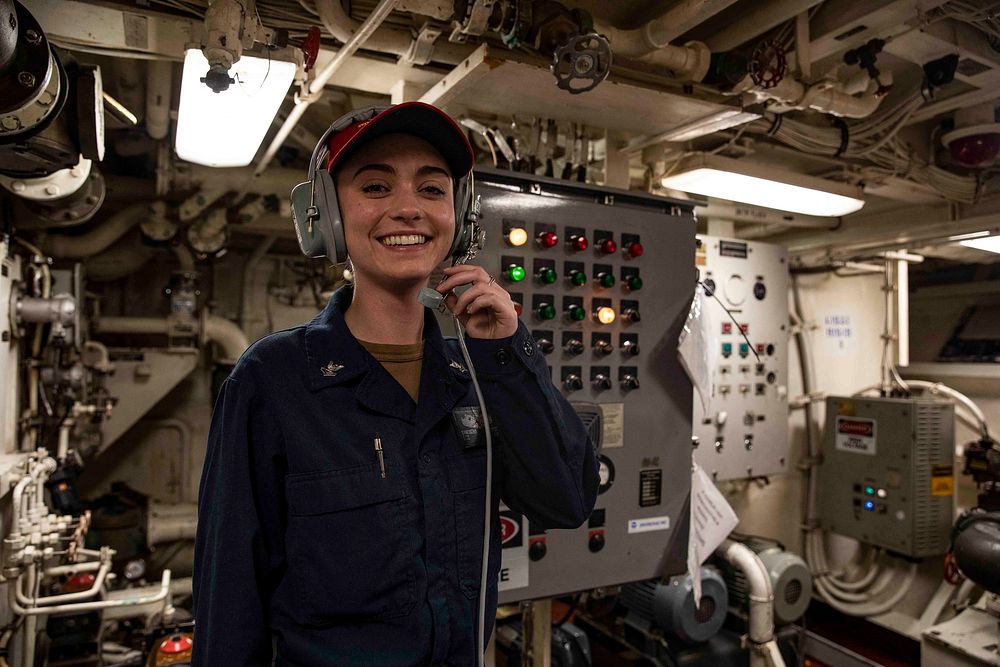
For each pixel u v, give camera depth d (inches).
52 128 65.3
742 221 170.7
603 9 86.4
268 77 70.3
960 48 87.9
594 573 83.9
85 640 117.6
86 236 137.5
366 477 40.4
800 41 84.7
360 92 101.4
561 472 46.3
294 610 38.9
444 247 43.5
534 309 80.0
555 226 81.7
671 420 89.7
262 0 71.1
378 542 39.5
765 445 150.1
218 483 39.4
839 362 180.9
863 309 178.9
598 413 82.0
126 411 153.5
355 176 42.1
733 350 145.8
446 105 84.6
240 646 37.0
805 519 178.9
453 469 43.9
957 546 118.6
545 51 71.0
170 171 125.0
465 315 46.0
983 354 172.9
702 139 115.1
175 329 156.9
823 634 170.7
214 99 75.8
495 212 77.7
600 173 105.8
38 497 99.7
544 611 93.3
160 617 121.7
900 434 154.6
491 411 46.0
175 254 156.6
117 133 125.4
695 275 92.3
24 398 115.9
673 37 73.6
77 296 123.6
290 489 39.4
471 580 43.0
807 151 106.4
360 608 38.9
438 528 42.0
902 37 85.9
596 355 84.2
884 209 150.1
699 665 132.0
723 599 132.5
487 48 68.9
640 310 87.5
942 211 137.9
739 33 83.4
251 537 38.3
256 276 184.9
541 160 94.1
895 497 155.0
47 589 112.3
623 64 79.7
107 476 170.4
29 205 95.7
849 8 80.3
